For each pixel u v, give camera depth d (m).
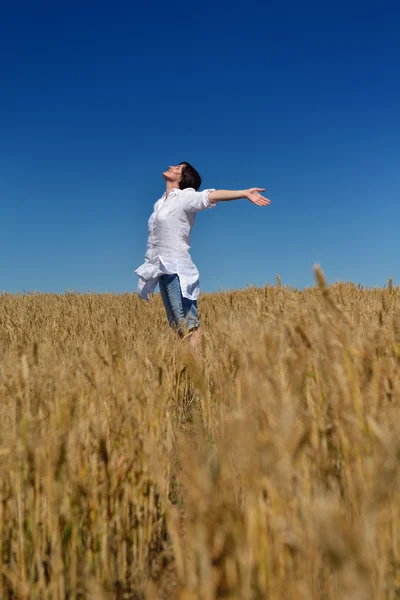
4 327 4.90
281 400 1.43
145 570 1.71
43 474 1.61
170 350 3.25
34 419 1.68
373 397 1.58
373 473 1.31
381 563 1.12
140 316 5.45
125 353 2.73
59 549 1.49
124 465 1.75
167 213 4.51
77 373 2.22
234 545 1.06
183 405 3.46
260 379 1.63
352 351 1.64
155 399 2.15
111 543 1.70
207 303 6.86
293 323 2.01
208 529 1.06
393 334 2.22
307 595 1.07
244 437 1.18
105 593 1.51
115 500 1.72
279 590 1.08
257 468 1.16
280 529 1.15
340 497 1.51
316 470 1.45
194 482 1.12
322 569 1.28
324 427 1.67
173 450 2.17
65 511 1.61
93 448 1.82
